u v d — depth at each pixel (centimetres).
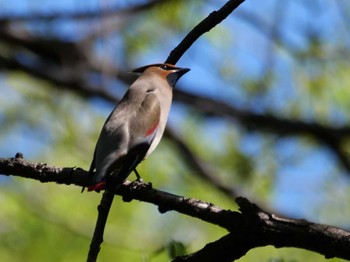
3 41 1658
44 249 1332
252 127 1568
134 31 1600
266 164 1533
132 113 834
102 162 755
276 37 1507
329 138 1541
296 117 1541
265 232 664
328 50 1509
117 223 1341
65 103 1611
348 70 1511
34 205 1354
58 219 1348
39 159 1514
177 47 783
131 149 789
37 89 1642
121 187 714
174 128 1595
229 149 1562
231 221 677
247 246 670
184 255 691
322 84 1515
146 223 1348
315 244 660
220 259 673
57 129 1534
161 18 1590
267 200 1509
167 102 887
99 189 697
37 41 1667
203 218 687
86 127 1566
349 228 1504
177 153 1583
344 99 1518
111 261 1325
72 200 1362
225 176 1544
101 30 1593
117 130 805
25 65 1652
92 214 1355
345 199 1521
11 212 1351
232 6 770
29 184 1370
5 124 1530
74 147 1524
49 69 1655
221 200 1527
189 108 1623
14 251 1334
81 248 1336
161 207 707
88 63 1669
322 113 1537
